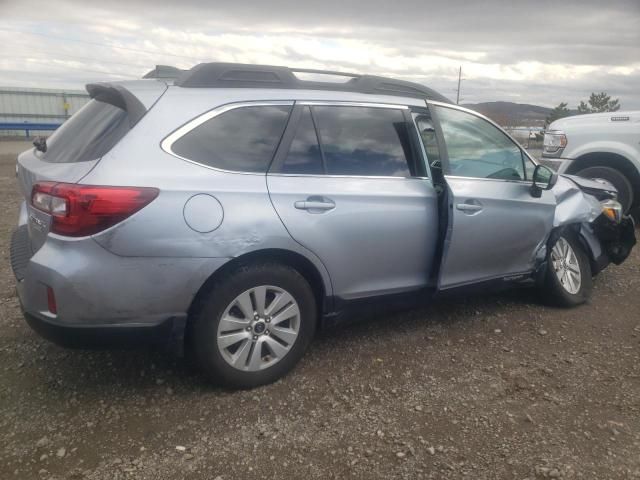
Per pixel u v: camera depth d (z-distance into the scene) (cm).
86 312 289
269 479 263
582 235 504
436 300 411
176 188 298
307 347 364
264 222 319
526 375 362
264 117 340
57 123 3306
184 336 322
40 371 355
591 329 438
